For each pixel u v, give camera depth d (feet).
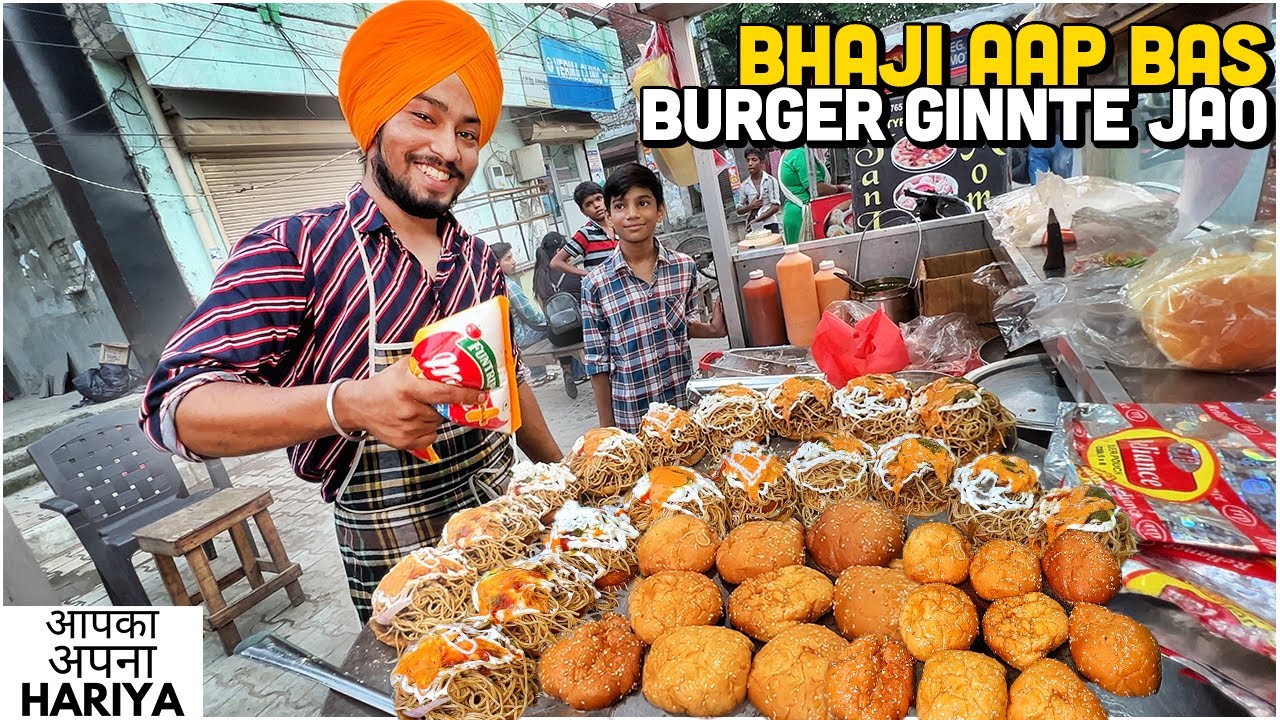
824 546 3.31
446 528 3.77
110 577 8.73
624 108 36.06
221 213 17.66
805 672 2.51
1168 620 2.50
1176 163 5.97
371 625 3.27
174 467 10.12
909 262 8.00
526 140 28.02
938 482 3.53
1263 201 4.35
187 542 8.06
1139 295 3.68
